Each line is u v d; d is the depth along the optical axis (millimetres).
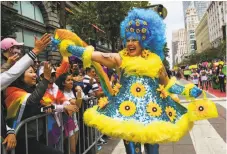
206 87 22297
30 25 18531
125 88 3479
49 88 4180
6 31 11922
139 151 3457
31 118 3299
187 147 6277
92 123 3297
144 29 3576
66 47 3561
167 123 3193
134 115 3250
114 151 6113
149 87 3453
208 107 3426
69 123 4578
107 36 22516
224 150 5988
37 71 4352
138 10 3660
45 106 3760
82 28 19031
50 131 3908
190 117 3457
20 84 3426
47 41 3074
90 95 6285
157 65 3518
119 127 3105
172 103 3592
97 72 3660
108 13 21781
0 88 2850
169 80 3719
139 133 3047
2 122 2926
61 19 13734
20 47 3533
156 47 3717
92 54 3498
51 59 17266
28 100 3188
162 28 3729
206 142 6637
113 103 3414
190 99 3533
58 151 3301
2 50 3414
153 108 3295
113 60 3541
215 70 23141
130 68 3465
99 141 6609
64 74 4902
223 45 40594
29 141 3287
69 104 4270
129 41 3602
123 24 3742
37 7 20078
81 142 5227
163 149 6188
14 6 16656
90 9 21688
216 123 8664
